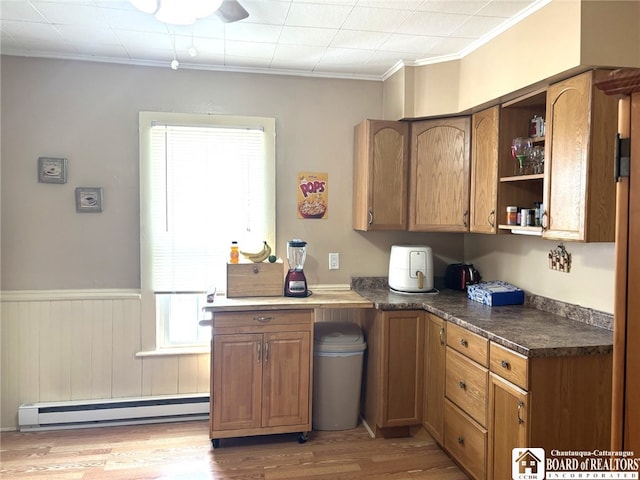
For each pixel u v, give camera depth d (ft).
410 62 10.28
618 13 6.77
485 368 7.64
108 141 10.39
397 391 9.75
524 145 8.77
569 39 6.84
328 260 11.55
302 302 9.57
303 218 11.37
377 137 10.58
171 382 10.80
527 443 6.65
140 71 10.48
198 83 10.74
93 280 10.45
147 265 10.56
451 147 10.25
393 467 8.82
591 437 6.87
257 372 9.37
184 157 10.67
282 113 11.17
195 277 10.82
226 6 6.66
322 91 11.35
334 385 10.13
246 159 10.97
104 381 10.53
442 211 10.41
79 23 8.46
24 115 10.04
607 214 6.93
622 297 4.23
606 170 6.88
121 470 8.56
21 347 10.16
